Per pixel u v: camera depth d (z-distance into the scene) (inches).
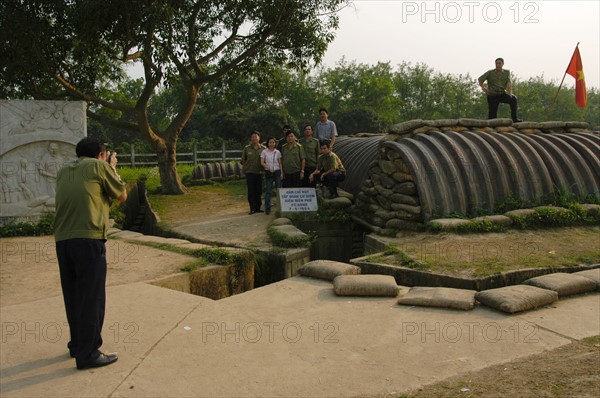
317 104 2154.3
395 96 2298.2
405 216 344.8
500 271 242.8
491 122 428.1
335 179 421.4
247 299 215.5
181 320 190.5
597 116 2967.5
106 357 154.2
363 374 147.0
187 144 1322.6
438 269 248.5
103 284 156.4
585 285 219.3
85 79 634.2
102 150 172.6
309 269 247.0
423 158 355.3
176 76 559.8
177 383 142.1
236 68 658.2
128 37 517.7
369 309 201.9
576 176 382.0
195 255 294.7
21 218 389.7
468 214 351.3
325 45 623.5
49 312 201.0
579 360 154.0
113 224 414.0
